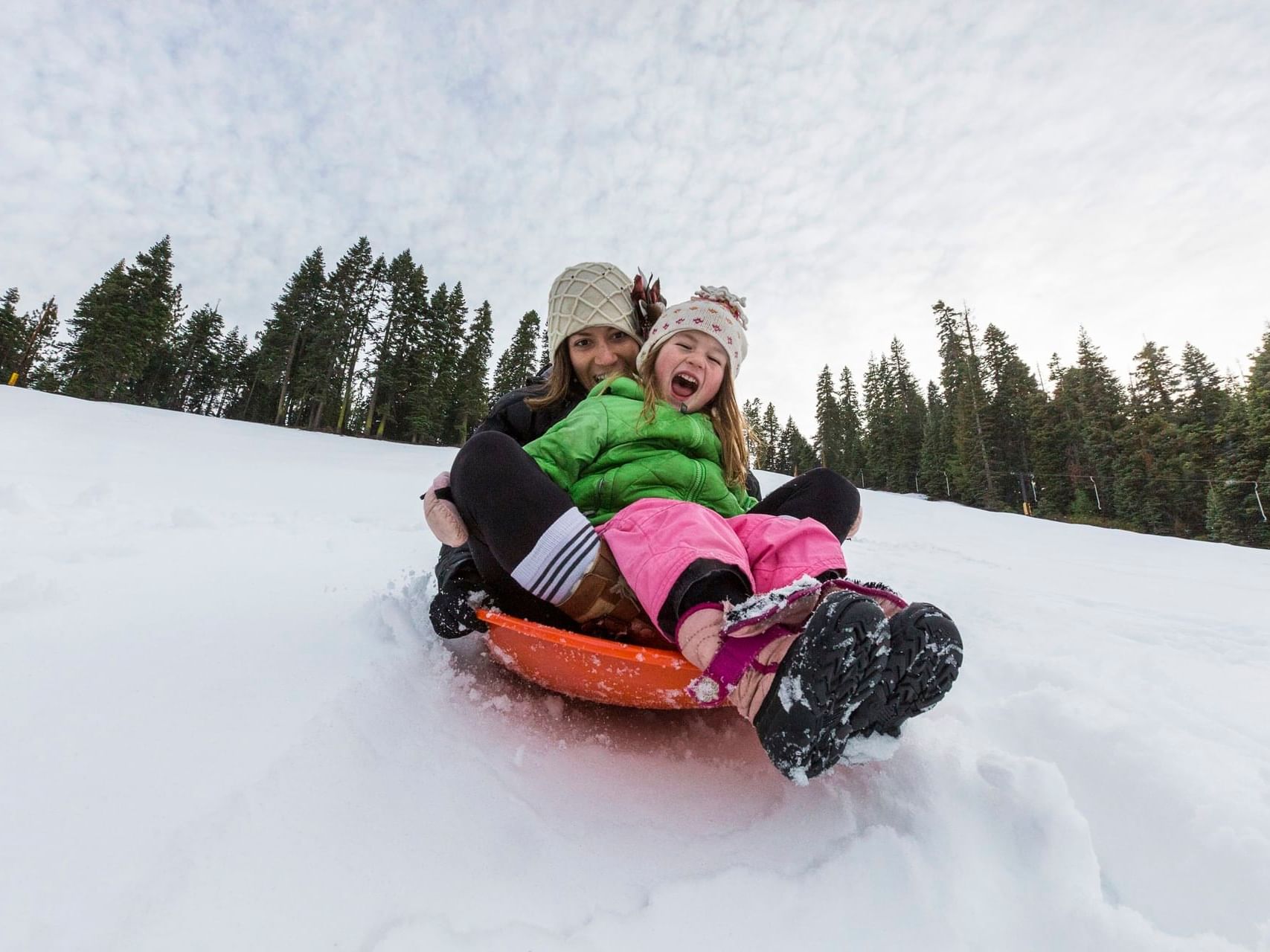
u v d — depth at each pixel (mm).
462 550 1504
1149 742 1119
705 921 728
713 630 973
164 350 48469
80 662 1100
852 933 725
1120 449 35375
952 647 837
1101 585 4652
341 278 38375
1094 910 750
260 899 661
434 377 37969
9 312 45625
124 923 604
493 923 690
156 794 783
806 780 859
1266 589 5277
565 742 1156
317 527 3381
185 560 2041
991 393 40375
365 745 971
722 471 1695
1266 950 732
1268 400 28859
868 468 46812
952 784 978
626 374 2023
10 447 6344
